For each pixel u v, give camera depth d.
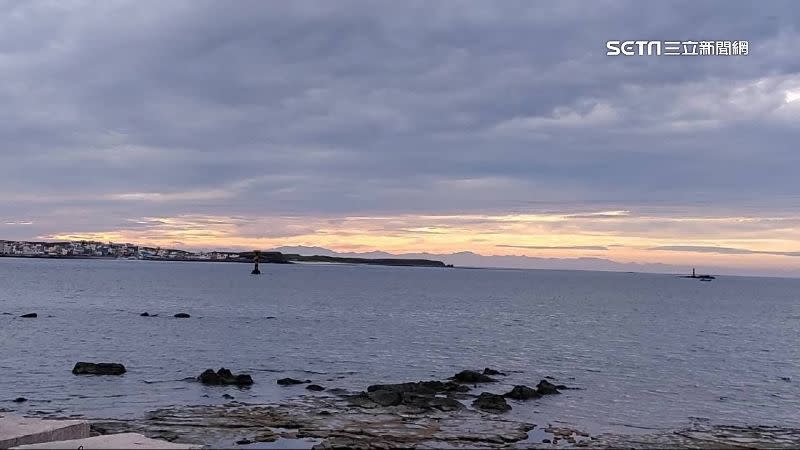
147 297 98.44
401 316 75.06
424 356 42.97
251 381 30.67
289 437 20.20
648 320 78.75
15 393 27.59
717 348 51.88
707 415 26.66
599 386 32.50
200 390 28.86
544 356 44.12
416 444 19.92
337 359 40.50
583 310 93.81
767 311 104.38
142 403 25.97
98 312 70.81
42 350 41.28
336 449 18.86
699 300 136.12
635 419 25.36
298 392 28.92
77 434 15.57
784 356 47.81
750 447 20.70
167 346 44.94
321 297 108.81
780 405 29.36
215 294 110.38
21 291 106.62
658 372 38.06
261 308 81.94
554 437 21.59
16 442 14.05
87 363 32.94
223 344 46.69
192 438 19.94
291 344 47.47
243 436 20.27
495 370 36.16
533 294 142.25
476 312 84.44
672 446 20.61
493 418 24.08
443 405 25.47
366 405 25.22
